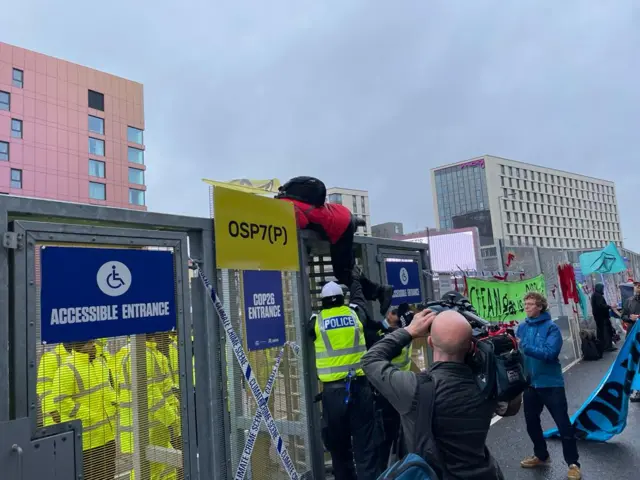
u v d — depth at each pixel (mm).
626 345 6188
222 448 3373
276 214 4137
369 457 4086
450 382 2213
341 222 4684
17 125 52656
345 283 5027
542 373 5113
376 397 4250
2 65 51719
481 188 132000
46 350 2453
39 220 2559
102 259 2750
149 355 2947
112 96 62344
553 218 143125
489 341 2334
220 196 3572
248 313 3777
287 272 4281
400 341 2512
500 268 10922
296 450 4168
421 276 6543
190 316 3244
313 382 4371
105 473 2633
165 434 2990
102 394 2664
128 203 63125
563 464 5363
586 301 14789
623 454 5605
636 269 22828
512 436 6488
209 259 3475
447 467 2129
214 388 3379
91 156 59344
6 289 2326
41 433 2377
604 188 168250
